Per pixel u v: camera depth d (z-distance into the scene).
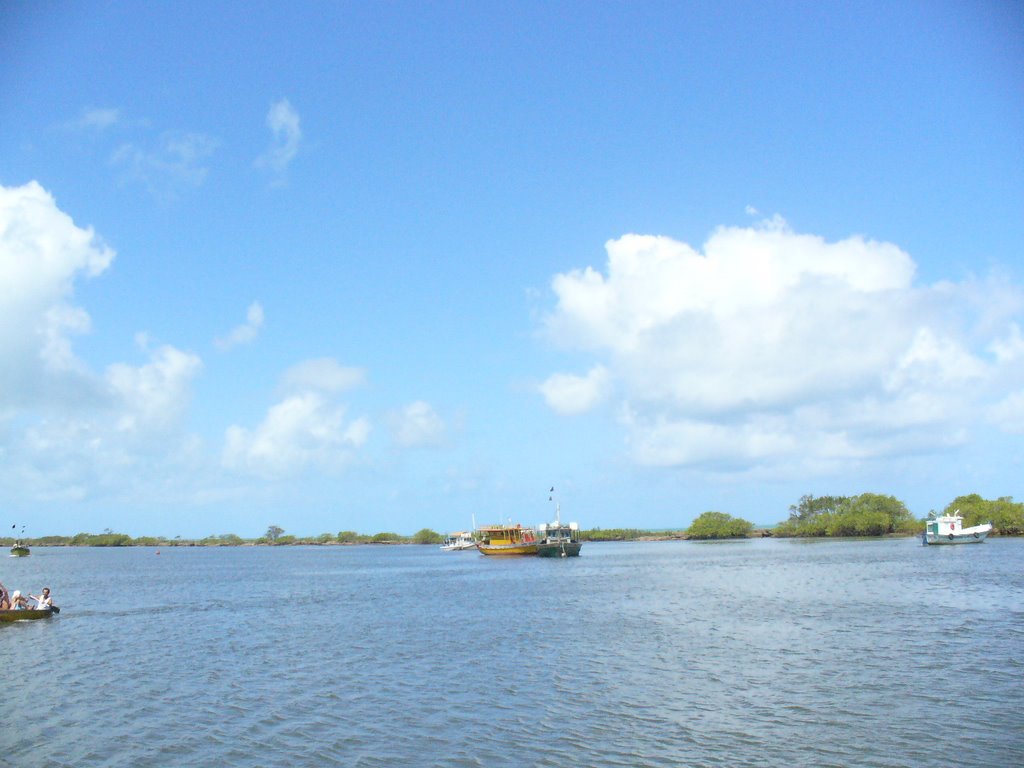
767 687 34.44
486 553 188.62
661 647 44.88
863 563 115.38
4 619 61.66
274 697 34.53
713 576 98.50
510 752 26.27
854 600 65.94
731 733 27.86
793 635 48.06
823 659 40.22
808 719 29.38
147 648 48.78
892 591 72.75
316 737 28.39
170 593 92.19
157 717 31.48
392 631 54.31
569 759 25.45
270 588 98.69
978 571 93.62
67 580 119.62
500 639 49.38
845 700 31.98
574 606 67.25
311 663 42.50
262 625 59.72
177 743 27.92
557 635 50.44
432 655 44.06
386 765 25.28
